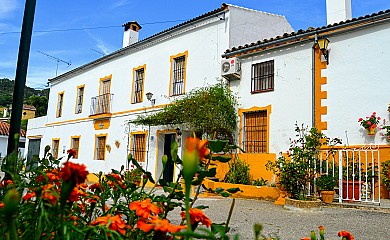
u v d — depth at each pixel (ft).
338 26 28.25
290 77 31.12
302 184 22.22
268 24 41.75
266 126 32.37
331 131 27.78
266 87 33.12
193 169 2.57
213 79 37.78
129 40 58.75
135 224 5.73
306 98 29.76
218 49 37.91
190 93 37.55
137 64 49.34
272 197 25.55
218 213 19.48
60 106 68.13
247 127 33.86
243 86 34.63
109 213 5.86
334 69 28.48
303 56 30.55
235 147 5.26
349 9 34.37
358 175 23.38
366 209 20.71
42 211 4.20
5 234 3.44
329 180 22.38
